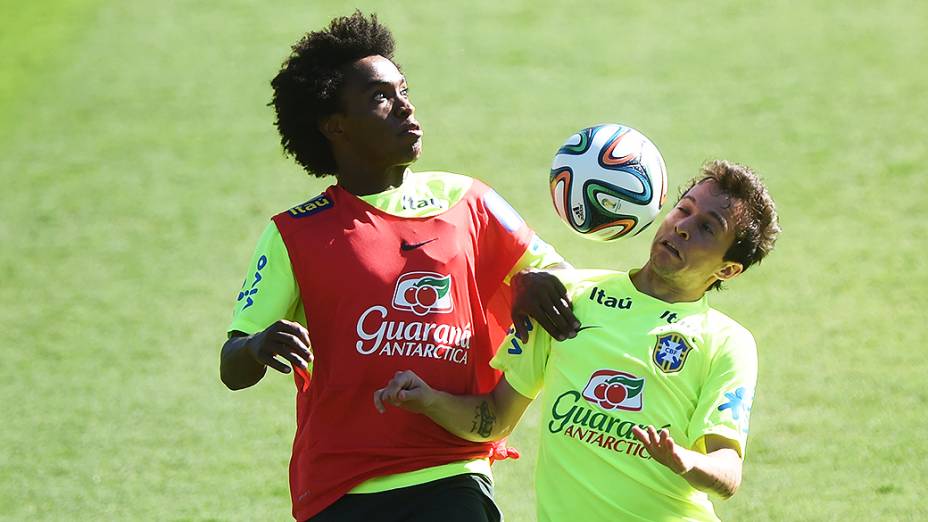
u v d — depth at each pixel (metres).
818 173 35.69
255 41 47.78
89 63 46.62
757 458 21.50
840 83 41.78
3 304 30.56
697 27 47.44
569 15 49.19
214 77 44.97
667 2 50.12
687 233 12.52
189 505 20.72
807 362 25.39
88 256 33.19
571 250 31.91
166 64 46.25
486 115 40.91
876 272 29.72
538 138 39.06
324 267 13.25
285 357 11.97
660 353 12.55
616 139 13.70
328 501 13.20
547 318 12.92
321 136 14.18
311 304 13.33
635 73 43.72
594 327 12.81
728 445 12.17
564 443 12.65
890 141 37.44
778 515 19.31
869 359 25.34
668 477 12.34
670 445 11.13
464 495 13.19
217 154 39.31
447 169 37.09
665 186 13.91
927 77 41.75
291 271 13.34
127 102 43.38
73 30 49.59
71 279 31.84
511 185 35.91
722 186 12.70
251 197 36.31
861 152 36.84
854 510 19.31
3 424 24.36
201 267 32.19
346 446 13.17
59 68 46.28
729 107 40.66
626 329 12.73
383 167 13.80
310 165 14.46
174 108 42.75
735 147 37.72
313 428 13.39
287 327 12.06
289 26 49.06
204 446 23.08
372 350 13.15
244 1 52.03
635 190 13.54
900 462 20.94
